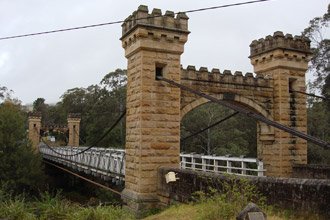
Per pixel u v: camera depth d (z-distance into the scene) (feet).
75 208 41.27
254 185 35.99
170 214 43.19
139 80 60.13
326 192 29.35
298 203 31.63
